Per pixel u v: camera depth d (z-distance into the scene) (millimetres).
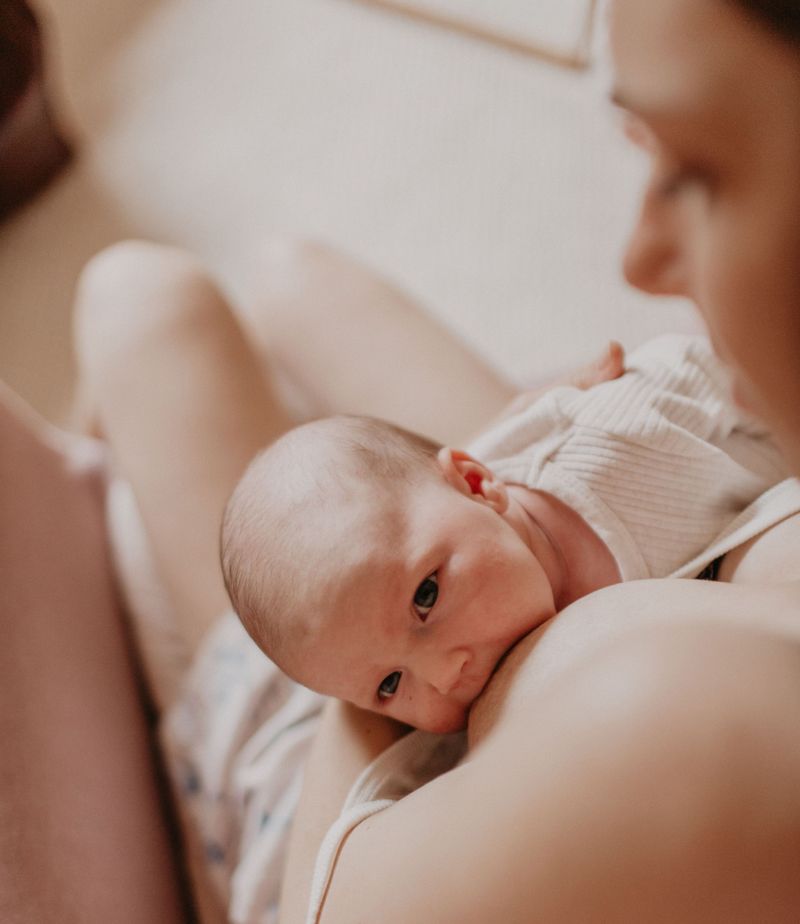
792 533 583
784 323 270
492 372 1071
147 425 1003
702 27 256
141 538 1101
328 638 646
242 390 1024
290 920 593
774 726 369
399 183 1725
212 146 1841
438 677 624
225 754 868
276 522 677
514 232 1629
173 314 1050
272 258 1159
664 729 383
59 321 1679
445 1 1880
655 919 377
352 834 561
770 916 360
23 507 938
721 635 406
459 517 648
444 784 504
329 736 684
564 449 687
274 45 1944
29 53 1599
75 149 1871
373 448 700
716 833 365
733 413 696
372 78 1865
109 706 908
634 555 654
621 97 291
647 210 308
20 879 645
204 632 946
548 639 556
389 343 1074
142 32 2012
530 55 1821
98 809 791
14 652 784
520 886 411
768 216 260
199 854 894
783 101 249
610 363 729
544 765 418
